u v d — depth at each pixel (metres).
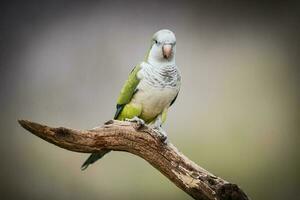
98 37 10.65
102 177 9.77
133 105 5.99
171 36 5.82
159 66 5.83
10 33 10.76
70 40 10.70
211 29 10.78
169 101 6.02
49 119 10.34
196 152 9.87
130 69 10.50
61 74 10.57
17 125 10.30
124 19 10.70
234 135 10.14
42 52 10.70
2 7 10.79
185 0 10.80
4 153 10.04
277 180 9.86
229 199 5.12
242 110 10.31
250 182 9.76
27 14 10.83
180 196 9.61
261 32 10.82
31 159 10.00
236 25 10.85
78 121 10.30
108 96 10.38
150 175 9.77
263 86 10.55
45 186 9.84
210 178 5.26
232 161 9.91
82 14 10.77
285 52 10.77
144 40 10.66
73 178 9.84
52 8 10.78
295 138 10.10
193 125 10.11
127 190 9.70
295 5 10.91
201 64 10.59
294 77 10.55
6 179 9.91
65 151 9.97
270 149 10.09
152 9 10.75
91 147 5.24
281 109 10.37
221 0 10.82
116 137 5.31
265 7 10.86
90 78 10.52
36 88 10.55
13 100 10.47
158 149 5.40
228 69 10.60
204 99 10.34
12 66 10.65
